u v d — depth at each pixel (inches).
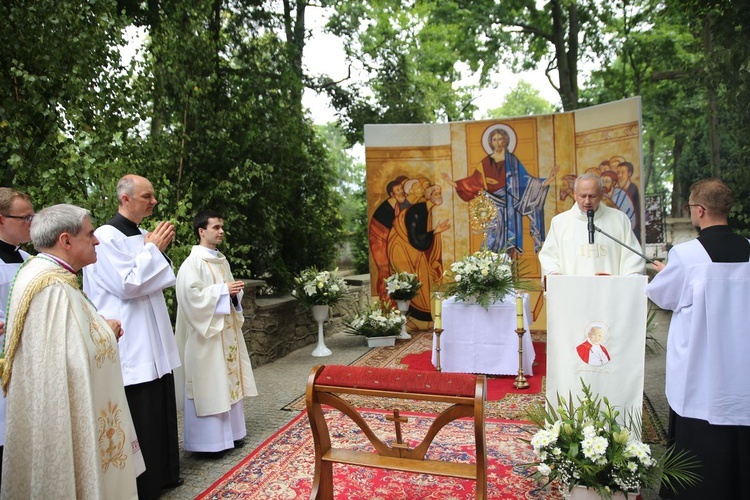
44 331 95.3
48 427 93.5
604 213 187.8
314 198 385.1
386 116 487.8
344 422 183.9
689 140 724.0
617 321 125.1
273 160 314.0
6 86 183.5
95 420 96.8
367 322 309.4
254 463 153.9
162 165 236.4
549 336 130.7
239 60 327.0
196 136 265.7
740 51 241.0
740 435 104.8
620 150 301.3
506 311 233.1
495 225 336.5
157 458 134.9
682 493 109.4
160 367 136.7
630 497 106.6
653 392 209.5
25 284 96.4
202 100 269.4
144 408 133.5
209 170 283.4
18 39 184.9
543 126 326.3
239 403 168.2
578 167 319.3
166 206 219.6
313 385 116.8
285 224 345.7
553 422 117.0
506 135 332.8
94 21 201.8
